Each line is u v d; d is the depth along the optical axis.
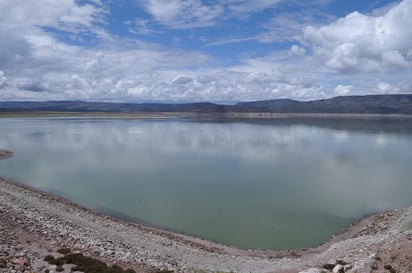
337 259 16.47
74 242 17.28
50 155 60.50
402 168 48.53
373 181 40.12
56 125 149.25
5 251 13.71
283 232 24.56
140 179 41.44
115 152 65.00
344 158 57.81
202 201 32.03
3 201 23.42
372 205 30.45
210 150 68.19
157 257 17.42
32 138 89.88
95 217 25.59
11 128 127.06
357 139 90.19
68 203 29.69
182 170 47.28
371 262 13.75
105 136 97.62
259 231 24.75
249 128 135.75
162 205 30.81
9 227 17.31
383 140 87.38
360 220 26.66
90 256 15.44
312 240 23.20
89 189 36.19
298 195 33.94
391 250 15.16
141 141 84.69
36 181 39.47
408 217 24.14
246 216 27.94
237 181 40.41
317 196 33.59
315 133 110.50
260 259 19.61
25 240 15.98
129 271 13.55
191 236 23.62
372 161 54.62
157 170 47.38
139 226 24.91
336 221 26.69
